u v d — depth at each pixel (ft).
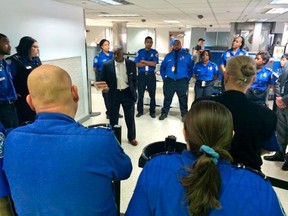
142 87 14.90
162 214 2.25
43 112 2.73
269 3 13.39
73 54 13.33
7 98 8.10
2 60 8.00
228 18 23.97
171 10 17.21
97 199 2.63
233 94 3.58
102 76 10.37
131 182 8.05
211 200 2.03
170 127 13.48
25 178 2.55
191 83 24.59
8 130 3.36
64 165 2.48
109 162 2.66
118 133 4.11
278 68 14.29
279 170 8.97
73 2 12.10
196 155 2.35
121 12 18.90
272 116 3.50
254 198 2.09
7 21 9.02
